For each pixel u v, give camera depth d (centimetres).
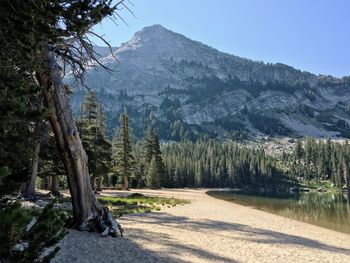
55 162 3262
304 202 6912
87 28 859
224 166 14962
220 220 2444
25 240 389
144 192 6581
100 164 4772
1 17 597
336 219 3741
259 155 16262
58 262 932
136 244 1284
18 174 492
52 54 1255
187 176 12706
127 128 7288
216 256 1238
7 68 673
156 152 9488
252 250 1423
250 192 11481
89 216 1391
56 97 1312
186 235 1631
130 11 870
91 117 4906
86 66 1136
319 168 16562
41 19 626
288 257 1356
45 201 2430
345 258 1463
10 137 505
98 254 1071
